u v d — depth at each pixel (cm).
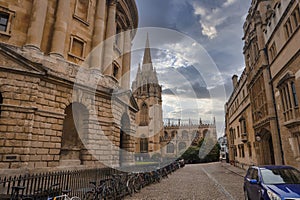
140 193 1265
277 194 648
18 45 1611
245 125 2939
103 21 2191
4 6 1619
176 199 1092
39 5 1691
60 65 1694
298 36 1317
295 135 1432
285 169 829
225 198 1104
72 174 1026
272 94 1838
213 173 2572
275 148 1723
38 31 1642
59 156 1523
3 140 1280
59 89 1602
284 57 1547
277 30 1666
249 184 900
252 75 2406
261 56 1983
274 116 1784
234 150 3853
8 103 1338
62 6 1827
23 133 1339
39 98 1475
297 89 1366
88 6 2138
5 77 1360
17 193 747
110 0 2411
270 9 1856
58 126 1538
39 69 1476
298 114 1375
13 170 1232
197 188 1441
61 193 811
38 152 1401
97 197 939
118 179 1155
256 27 2103
